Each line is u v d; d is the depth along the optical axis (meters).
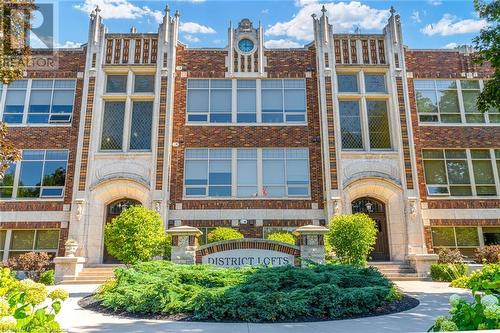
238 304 7.60
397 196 19.16
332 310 7.74
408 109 20.14
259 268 10.04
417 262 17.33
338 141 19.67
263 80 21.16
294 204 19.38
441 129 20.55
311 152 20.08
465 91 21.27
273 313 7.44
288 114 20.70
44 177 19.47
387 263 18.06
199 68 21.06
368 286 9.21
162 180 18.91
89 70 20.17
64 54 21.00
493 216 19.47
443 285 14.53
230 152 20.06
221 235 16.81
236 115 20.55
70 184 19.25
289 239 16.03
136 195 18.98
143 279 9.45
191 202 19.22
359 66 20.83
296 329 6.59
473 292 4.85
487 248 17.81
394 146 19.94
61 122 20.12
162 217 18.47
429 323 7.14
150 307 8.02
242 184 19.64
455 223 19.30
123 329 6.62
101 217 18.78
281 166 19.95
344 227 13.69
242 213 19.14
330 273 9.26
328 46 20.94
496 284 4.81
